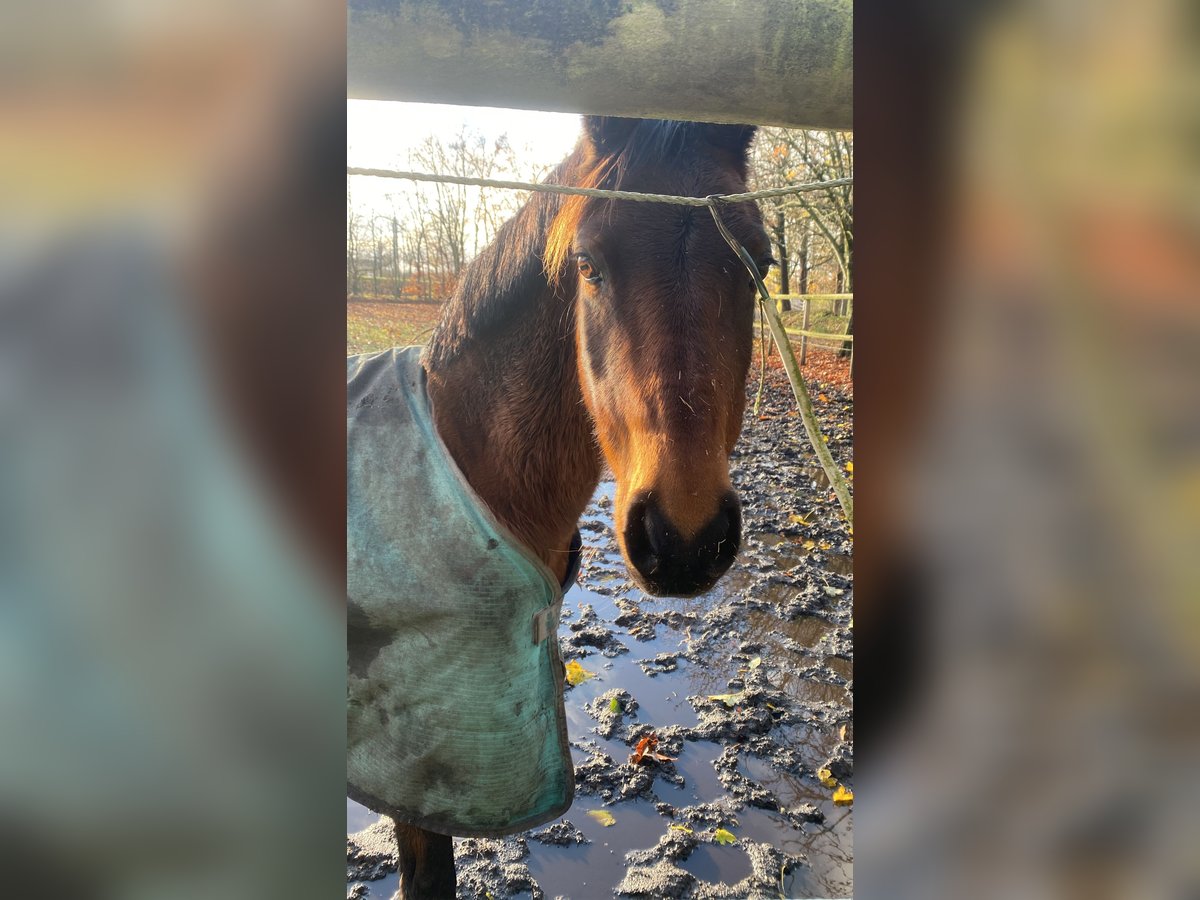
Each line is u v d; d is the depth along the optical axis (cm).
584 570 263
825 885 142
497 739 116
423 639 114
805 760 178
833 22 67
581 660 212
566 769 126
